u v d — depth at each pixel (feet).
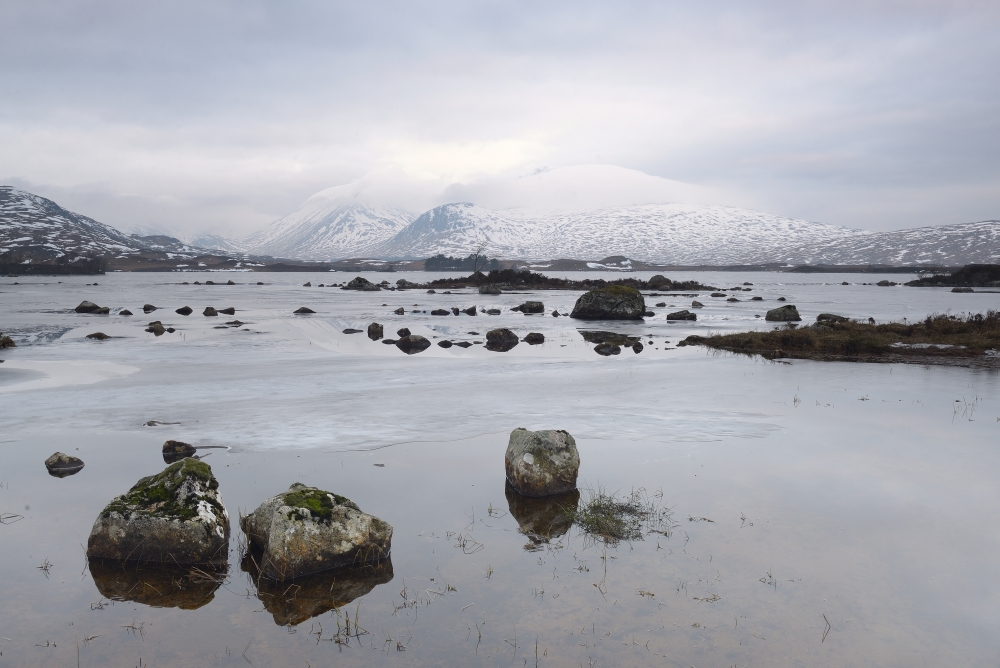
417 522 23.99
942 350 70.64
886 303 185.16
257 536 22.29
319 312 144.05
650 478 28.37
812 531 22.71
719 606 17.93
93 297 202.90
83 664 15.55
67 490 27.09
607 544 21.97
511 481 27.68
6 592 19.16
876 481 27.78
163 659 15.80
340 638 16.71
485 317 133.90
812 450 32.55
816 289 307.99
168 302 178.29
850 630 16.74
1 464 30.42
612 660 15.57
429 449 33.09
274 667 15.47
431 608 18.11
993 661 15.44
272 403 44.37
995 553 20.95
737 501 25.54
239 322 111.24
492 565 20.65
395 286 313.32
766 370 59.62
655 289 295.07
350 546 20.88
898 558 20.67
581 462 30.81
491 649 16.10
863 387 50.37
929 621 17.16
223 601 18.84
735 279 548.31
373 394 47.73
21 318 119.65
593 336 93.86
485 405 43.65
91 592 19.31
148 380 53.78
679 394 47.62
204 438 34.99
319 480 28.17
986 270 348.38
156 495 22.47
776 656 15.66
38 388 49.85
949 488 26.91
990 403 43.91
